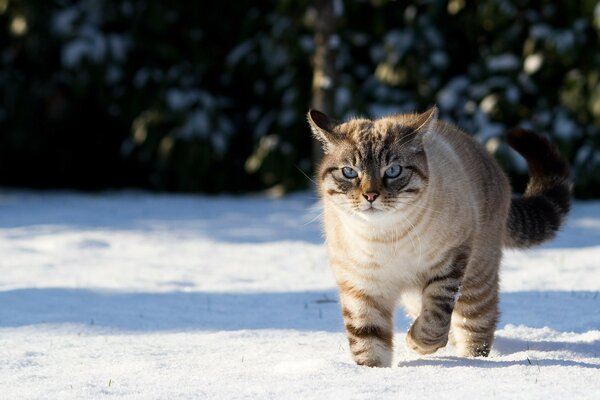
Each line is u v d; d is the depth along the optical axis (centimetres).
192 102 2433
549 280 1130
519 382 620
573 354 753
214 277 1225
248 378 661
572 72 2144
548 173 958
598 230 1666
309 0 2241
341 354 777
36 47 2509
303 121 2378
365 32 2414
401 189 720
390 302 759
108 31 2547
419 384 620
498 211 830
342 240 748
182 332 878
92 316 955
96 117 2641
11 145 2603
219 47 2581
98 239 1552
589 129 2141
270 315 972
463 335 809
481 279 799
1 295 1038
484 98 2175
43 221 1845
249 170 2378
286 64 2383
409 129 746
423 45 2278
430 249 731
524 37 2230
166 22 2511
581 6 2117
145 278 1212
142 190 2670
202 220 1859
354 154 736
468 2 2245
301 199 2266
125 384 651
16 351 785
